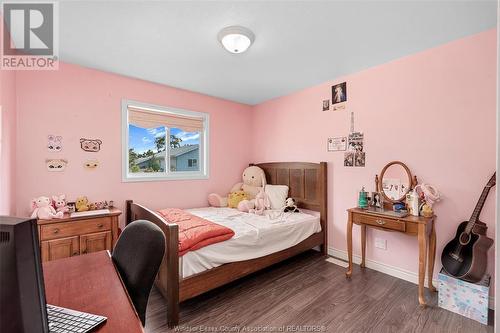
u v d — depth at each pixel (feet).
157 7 5.38
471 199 6.66
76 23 5.97
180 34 6.51
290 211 10.82
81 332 2.28
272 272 8.62
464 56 6.73
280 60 8.14
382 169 8.43
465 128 6.75
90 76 8.79
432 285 7.14
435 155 7.29
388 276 8.24
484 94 6.45
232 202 11.44
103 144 9.08
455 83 6.91
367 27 6.19
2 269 1.72
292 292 7.25
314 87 10.70
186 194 11.33
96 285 3.27
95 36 6.59
